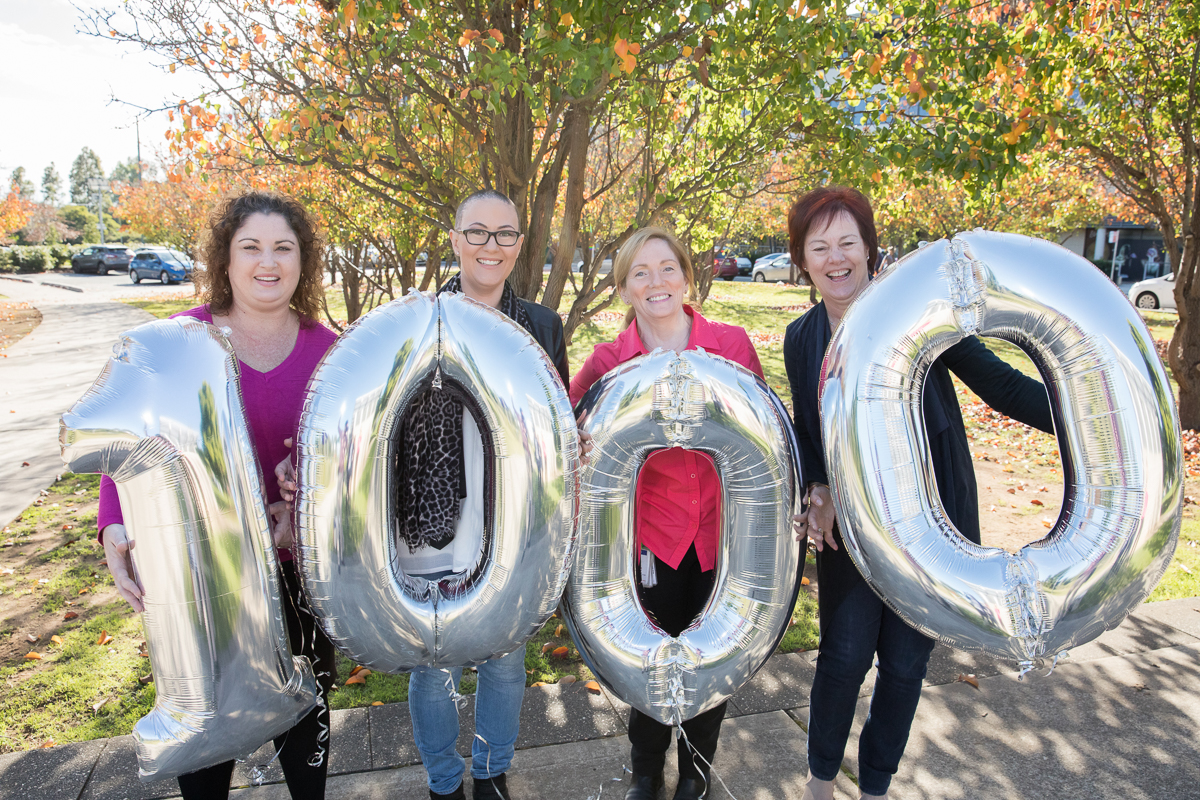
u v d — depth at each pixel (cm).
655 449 204
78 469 156
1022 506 543
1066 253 183
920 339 182
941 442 203
